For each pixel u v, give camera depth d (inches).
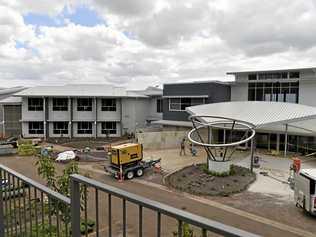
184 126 1525.6
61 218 172.4
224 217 558.9
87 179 114.3
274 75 1437.0
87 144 1497.3
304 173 568.4
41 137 1691.7
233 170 853.8
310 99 1307.8
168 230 446.6
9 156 1221.7
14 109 1756.9
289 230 501.7
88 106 1713.8
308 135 1147.3
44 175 428.8
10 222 178.7
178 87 1596.9
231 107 1249.4
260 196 679.7
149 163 916.0
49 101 1679.4
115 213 516.7
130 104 1798.7
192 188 727.7
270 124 970.7
